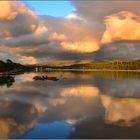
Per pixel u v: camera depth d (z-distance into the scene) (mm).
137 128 27219
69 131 26359
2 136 24922
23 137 24688
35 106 41406
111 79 122438
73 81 106500
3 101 46781
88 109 38719
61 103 44625
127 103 44562
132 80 113250
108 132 25812
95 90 67688
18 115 34281
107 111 37188
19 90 67500
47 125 28906
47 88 73125
